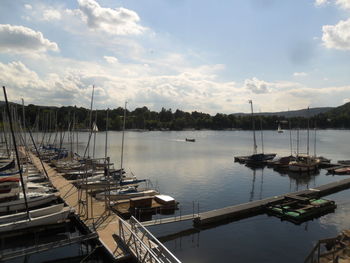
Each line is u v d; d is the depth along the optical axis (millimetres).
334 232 27156
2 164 45750
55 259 21484
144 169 63219
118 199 34375
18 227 23531
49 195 30672
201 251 23141
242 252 23094
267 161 70812
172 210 31984
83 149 103438
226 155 89688
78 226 25688
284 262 21625
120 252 18938
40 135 122125
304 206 32219
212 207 35469
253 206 31406
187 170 62469
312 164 62562
